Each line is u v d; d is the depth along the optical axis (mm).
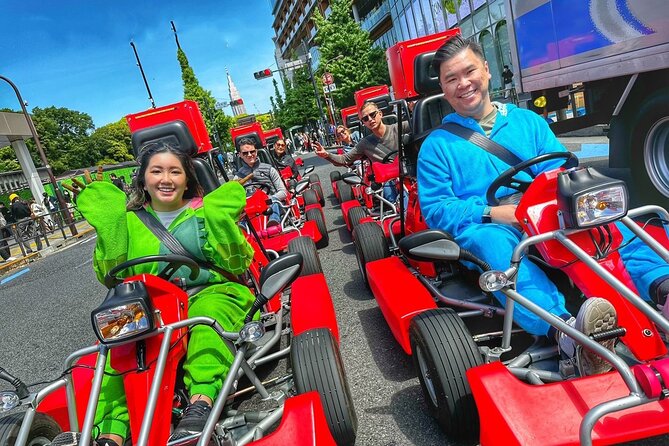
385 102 8688
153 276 2230
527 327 2178
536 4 6281
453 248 2184
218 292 2660
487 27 17203
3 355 5418
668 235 2049
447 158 2854
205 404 2109
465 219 2613
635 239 2225
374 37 37906
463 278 3332
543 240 1872
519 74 7090
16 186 32312
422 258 2225
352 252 6285
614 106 5785
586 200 1750
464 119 2928
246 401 3090
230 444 1968
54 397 2412
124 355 2000
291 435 1839
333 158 6270
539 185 1992
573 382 1722
